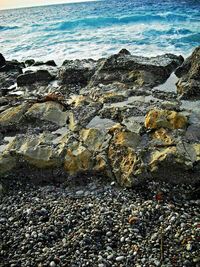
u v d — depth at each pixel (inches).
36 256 332.5
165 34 1136.2
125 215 378.0
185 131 476.7
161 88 658.8
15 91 732.0
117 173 439.5
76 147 473.1
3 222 384.8
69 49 1111.0
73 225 370.6
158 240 340.8
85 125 524.4
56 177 458.3
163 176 425.1
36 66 893.8
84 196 421.7
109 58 733.3
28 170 466.9
